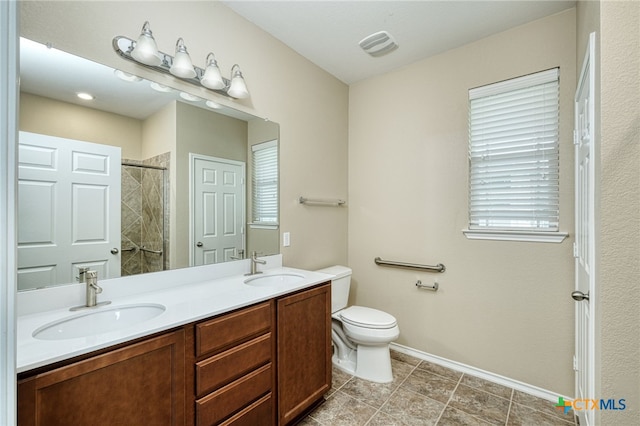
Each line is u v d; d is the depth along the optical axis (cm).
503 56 205
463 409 178
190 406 114
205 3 171
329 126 267
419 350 246
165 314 116
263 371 143
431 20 194
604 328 94
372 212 276
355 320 210
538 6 179
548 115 191
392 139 263
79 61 128
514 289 202
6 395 46
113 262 138
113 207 139
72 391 85
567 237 182
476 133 220
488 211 215
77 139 128
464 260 223
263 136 208
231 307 127
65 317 111
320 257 258
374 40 217
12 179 46
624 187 91
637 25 90
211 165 179
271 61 212
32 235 116
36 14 116
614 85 92
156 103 154
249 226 201
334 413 175
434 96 238
